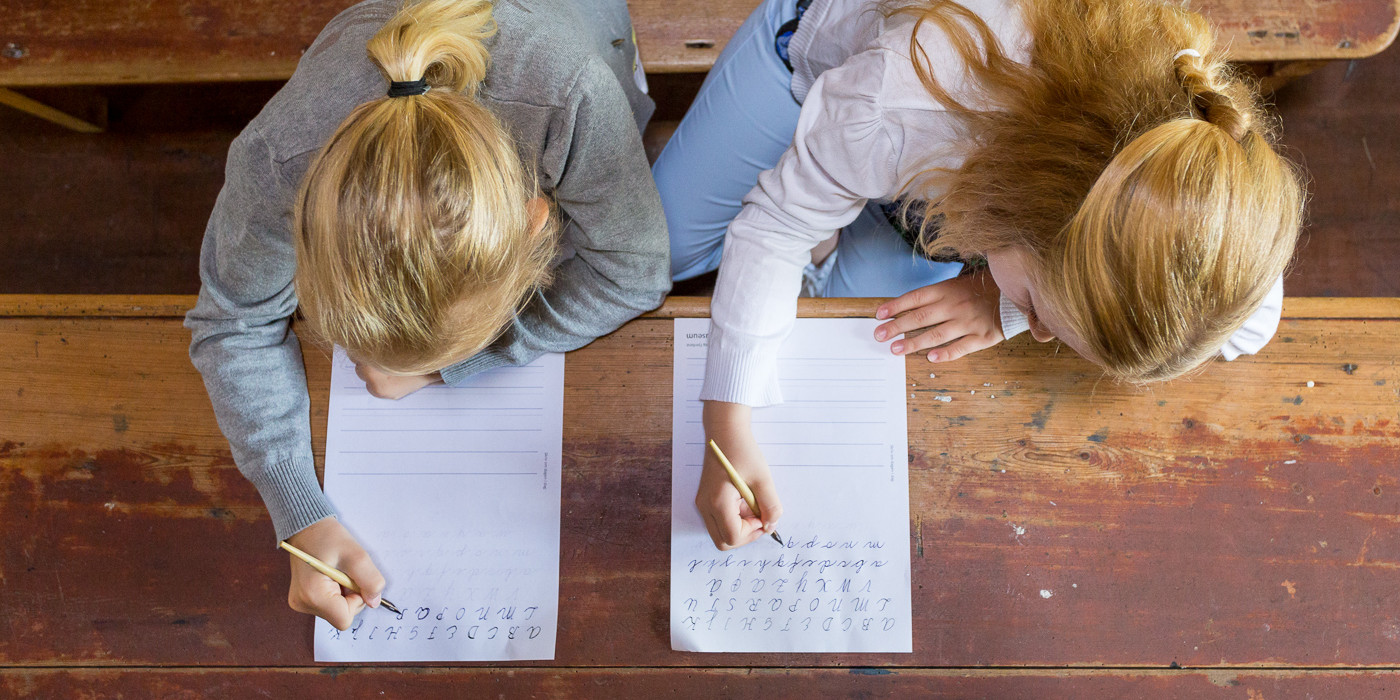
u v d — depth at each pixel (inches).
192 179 63.8
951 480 33.6
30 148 64.2
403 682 32.7
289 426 33.1
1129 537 33.1
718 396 33.2
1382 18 46.4
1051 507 33.4
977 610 32.8
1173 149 21.6
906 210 38.0
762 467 33.1
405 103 23.0
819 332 34.6
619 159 29.9
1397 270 60.7
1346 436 33.5
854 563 33.0
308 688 32.6
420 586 32.8
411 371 26.3
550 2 30.9
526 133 28.2
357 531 33.0
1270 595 32.7
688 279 60.0
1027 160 25.4
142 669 32.7
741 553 33.0
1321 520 33.0
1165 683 32.3
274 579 33.1
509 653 32.6
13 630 32.8
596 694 32.7
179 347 34.5
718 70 45.1
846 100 30.0
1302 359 34.0
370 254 22.1
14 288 62.9
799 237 34.4
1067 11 26.2
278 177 27.3
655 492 33.6
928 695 32.5
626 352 34.7
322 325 24.5
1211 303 22.5
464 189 22.3
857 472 33.6
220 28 47.7
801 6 40.3
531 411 34.1
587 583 33.0
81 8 47.6
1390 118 62.7
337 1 47.8
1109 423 33.9
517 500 33.5
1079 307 24.1
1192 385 34.0
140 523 33.5
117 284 62.9
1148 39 25.3
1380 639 32.3
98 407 34.2
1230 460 33.5
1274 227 22.3
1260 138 23.0
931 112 28.1
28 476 33.8
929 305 34.4
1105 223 22.4
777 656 32.9
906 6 29.5
